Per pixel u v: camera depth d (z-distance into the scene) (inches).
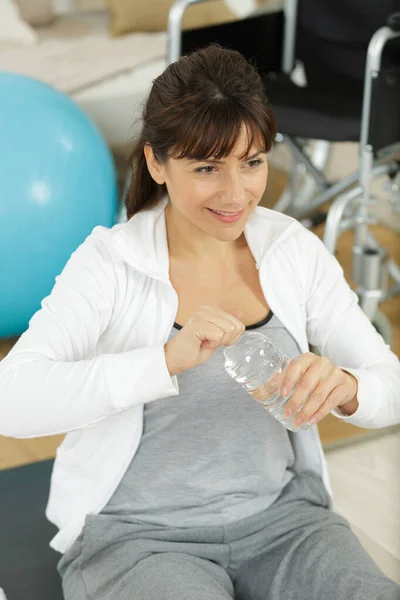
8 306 115.3
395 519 74.5
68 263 59.2
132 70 163.6
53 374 53.9
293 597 56.4
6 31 179.3
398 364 61.2
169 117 51.4
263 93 52.4
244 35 129.3
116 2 185.5
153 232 59.5
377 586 54.1
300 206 142.2
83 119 122.6
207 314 52.4
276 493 61.8
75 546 59.8
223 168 52.3
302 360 54.1
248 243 60.8
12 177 111.0
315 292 62.2
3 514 77.6
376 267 106.9
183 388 57.6
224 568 59.4
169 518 58.6
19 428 54.4
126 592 54.8
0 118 113.3
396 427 87.2
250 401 58.7
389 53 132.0
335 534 59.1
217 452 58.7
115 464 58.9
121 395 53.2
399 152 112.0
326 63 136.3
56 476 62.1
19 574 70.4
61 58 168.4
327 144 155.7
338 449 84.2
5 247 111.3
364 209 108.1
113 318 58.8
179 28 119.2
